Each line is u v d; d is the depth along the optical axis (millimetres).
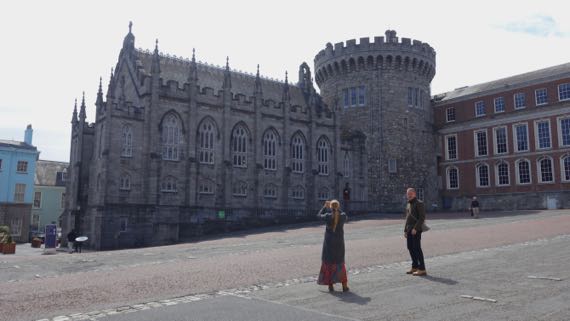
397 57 75750
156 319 11055
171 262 22469
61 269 21406
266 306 12234
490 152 74312
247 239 39500
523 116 70500
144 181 52594
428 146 78938
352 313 11375
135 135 53062
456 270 17266
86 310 12094
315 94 79375
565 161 65438
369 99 75500
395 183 73938
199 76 64250
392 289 14094
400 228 40906
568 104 65375
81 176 56656
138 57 59500
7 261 25062
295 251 25438
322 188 69375
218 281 16000
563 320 10461
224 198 58594
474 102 77438
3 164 71750
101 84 55781
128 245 49812
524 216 49125
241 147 61938
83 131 57531
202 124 58500
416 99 77875
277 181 64500
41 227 87812
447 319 10680
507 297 12758
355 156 73375
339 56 78000
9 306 12766
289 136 66312
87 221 53625
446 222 45562
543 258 19688
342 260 13992
